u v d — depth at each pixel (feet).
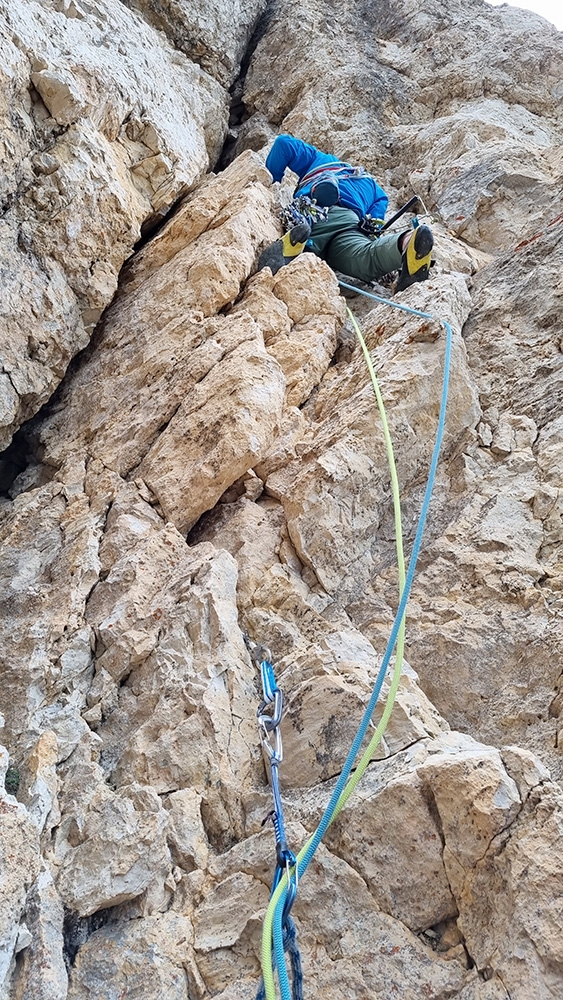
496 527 10.86
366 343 14.20
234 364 12.68
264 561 10.81
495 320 14.15
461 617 10.00
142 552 10.55
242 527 11.14
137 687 9.23
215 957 6.91
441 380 12.01
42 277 13.43
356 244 16.21
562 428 11.76
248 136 23.22
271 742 8.26
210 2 22.15
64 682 9.32
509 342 13.62
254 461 11.66
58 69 13.80
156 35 20.61
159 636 9.48
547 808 6.79
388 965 6.65
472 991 6.38
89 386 14.06
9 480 13.94
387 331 13.80
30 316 13.05
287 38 24.16
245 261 15.11
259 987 6.49
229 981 6.78
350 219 16.78
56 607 10.18
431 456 11.82
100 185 14.42
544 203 17.25
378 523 11.40
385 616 10.33
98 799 7.80
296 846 7.34
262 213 16.67
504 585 10.11
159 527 11.34
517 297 14.28
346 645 9.23
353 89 22.48
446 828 7.08
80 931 7.05
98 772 8.27
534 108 21.17
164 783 8.14
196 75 21.59
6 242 12.99
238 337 13.38
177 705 8.70
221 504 11.88
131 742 8.54
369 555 11.16
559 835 6.60
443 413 11.17
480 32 23.47
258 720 8.66
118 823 7.50
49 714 8.97
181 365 13.37
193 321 14.01
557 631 9.37
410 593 10.53
